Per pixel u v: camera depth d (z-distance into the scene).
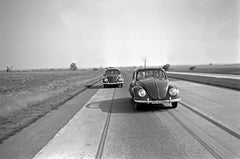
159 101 8.38
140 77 10.29
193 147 4.48
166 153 4.20
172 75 39.44
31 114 8.30
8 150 4.58
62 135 5.57
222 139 4.93
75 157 4.13
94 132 5.78
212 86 18.58
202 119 6.89
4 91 20.27
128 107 9.59
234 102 9.98
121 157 4.06
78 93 15.74
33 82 34.09
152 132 5.62
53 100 12.06
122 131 5.80
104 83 20.36
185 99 11.30
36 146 4.78
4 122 7.02
